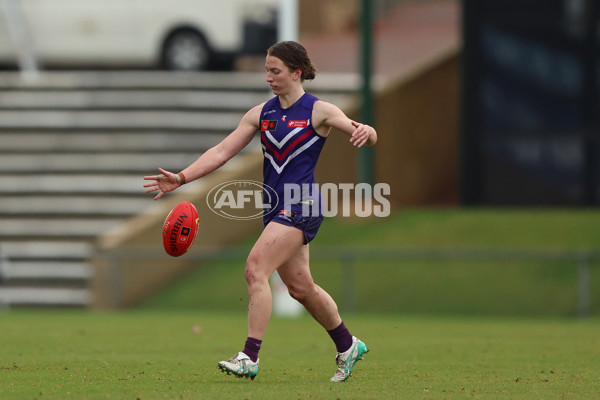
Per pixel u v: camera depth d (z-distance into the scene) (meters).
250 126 24.94
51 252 69.19
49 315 55.69
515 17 78.06
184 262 67.94
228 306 63.38
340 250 63.31
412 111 84.88
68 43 89.56
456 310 61.19
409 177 84.31
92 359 31.42
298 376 27.08
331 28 116.19
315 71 24.58
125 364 29.84
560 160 77.75
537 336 42.62
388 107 81.31
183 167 77.44
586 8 76.81
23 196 75.00
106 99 84.00
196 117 81.44
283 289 58.78
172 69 88.38
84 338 39.81
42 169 77.19
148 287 66.06
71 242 71.00
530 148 78.25
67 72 98.44
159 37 88.25
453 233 70.00
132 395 22.52
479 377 27.22
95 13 89.06
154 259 66.25
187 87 84.25
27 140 80.94
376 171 79.38
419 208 80.81
